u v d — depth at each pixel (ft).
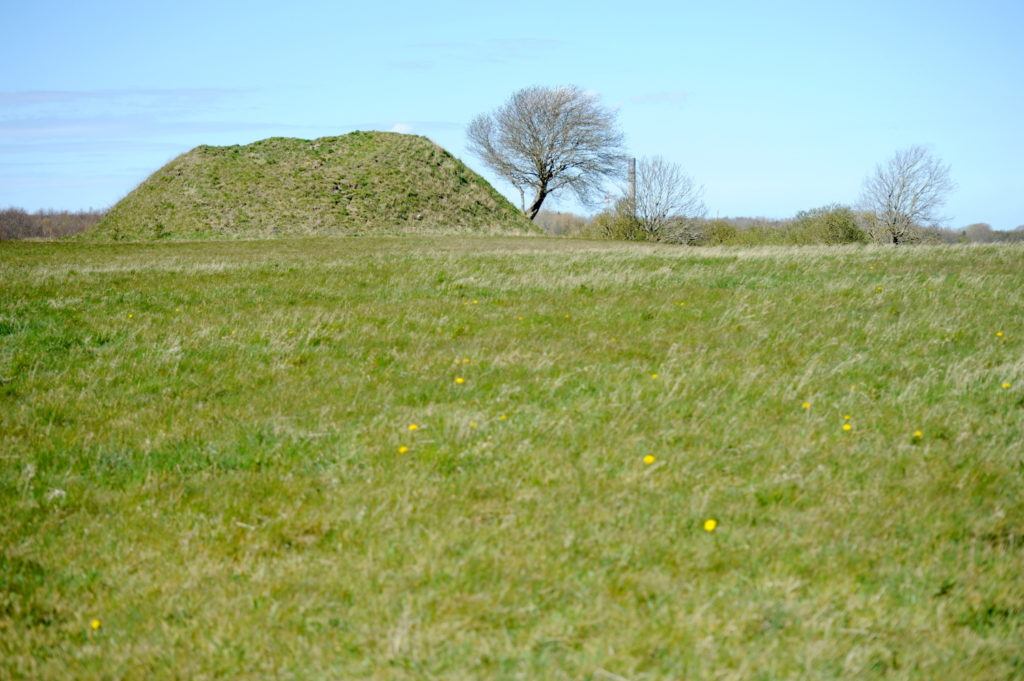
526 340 34.68
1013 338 31.99
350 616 14.94
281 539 17.94
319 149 194.29
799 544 16.70
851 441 21.90
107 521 18.88
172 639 14.58
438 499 19.19
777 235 190.70
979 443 21.34
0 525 18.74
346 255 86.28
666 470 20.38
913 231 179.93
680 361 30.42
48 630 15.10
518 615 14.74
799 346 32.24
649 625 14.25
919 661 13.05
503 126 242.99
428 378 29.07
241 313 42.11
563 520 18.01
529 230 193.88
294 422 24.98
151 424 25.00
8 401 27.61
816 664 13.05
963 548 16.40
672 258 64.49
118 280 58.80
